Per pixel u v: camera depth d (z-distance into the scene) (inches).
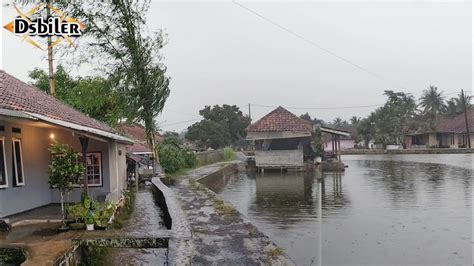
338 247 335.0
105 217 316.5
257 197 677.3
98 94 853.2
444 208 495.2
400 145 2314.2
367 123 2605.8
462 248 323.3
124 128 1104.2
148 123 890.1
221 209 441.4
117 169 502.9
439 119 2399.1
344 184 808.3
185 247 255.0
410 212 478.0
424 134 2283.5
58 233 287.0
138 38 849.5
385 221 432.8
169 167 1039.0
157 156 950.4
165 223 402.3
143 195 639.8
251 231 328.8
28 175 363.9
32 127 376.8
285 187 812.6
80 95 893.2
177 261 224.2
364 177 932.0
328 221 445.4
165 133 2146.9
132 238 276.4
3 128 321.4
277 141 1317.7
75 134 336.8
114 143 478.0
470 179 799.1
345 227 411.2
